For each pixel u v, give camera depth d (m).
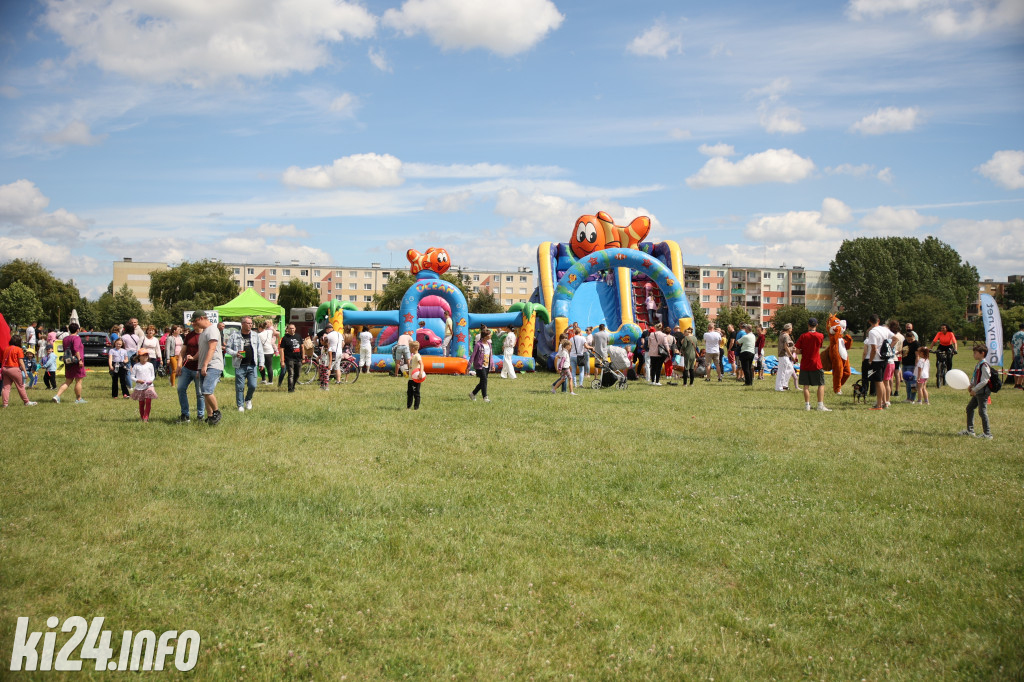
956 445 10.30
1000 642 4.52
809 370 14.33
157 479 7.66
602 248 27.38
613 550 6.00
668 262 27.00
